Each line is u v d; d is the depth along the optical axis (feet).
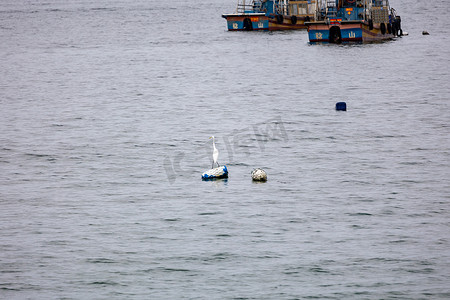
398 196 390.21
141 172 448.65
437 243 323.57
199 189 409.90
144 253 317.42
